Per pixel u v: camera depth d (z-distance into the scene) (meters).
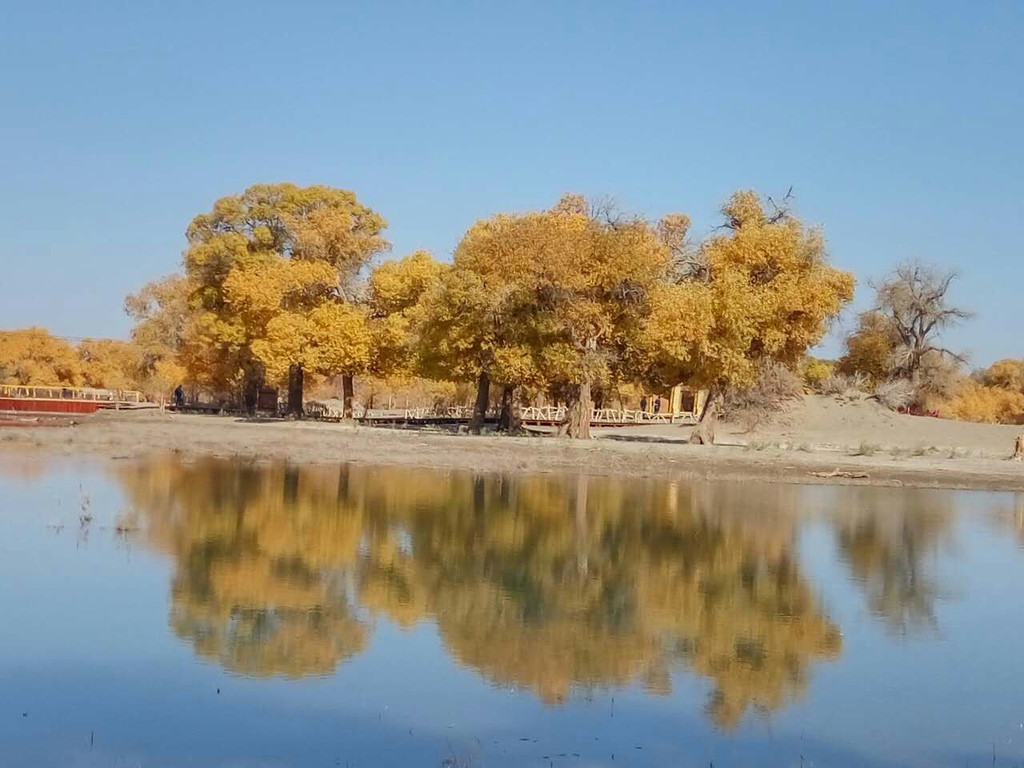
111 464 38.16
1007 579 21.97
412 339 67.12
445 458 46.06
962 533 28.80
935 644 16.23
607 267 56.91
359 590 18.44
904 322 95.56
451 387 104.06
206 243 81.12
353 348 72.38
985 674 14.58
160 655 14.16
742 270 57.00
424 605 17.55
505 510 29.48
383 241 79.06
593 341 58.91
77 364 113.25
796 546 25.38
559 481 38.56
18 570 19.02
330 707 12.30
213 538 22.89
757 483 41.41
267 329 72.94
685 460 49.44
